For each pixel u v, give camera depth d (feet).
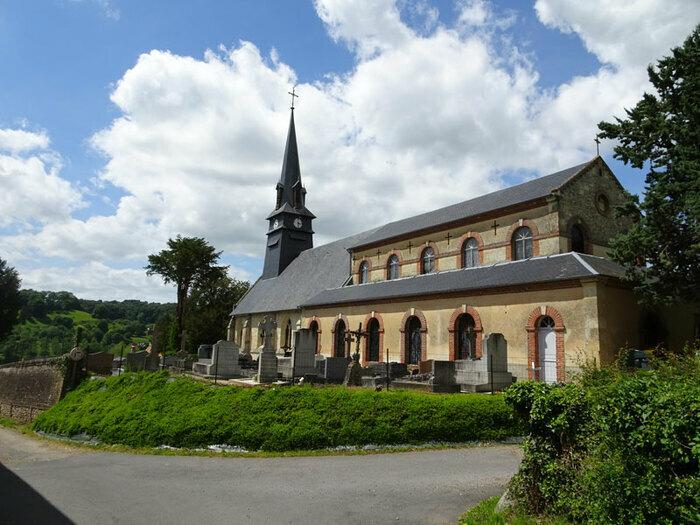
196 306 184.55
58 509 27.45
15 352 229.66
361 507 26.11
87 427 53.93
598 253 74.28
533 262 71.72
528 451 23.38
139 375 61.31
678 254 56.80
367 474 32.81
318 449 40.96
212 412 46.68
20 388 83.61
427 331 81.05
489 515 23.11
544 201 72.84
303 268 140.67
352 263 111.55
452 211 96.58
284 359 74.18
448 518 24.23
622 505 17.87
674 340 65.92
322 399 45.55
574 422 21.48
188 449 43.42
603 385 20.93
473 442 42.19
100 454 44.32
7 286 191.31
